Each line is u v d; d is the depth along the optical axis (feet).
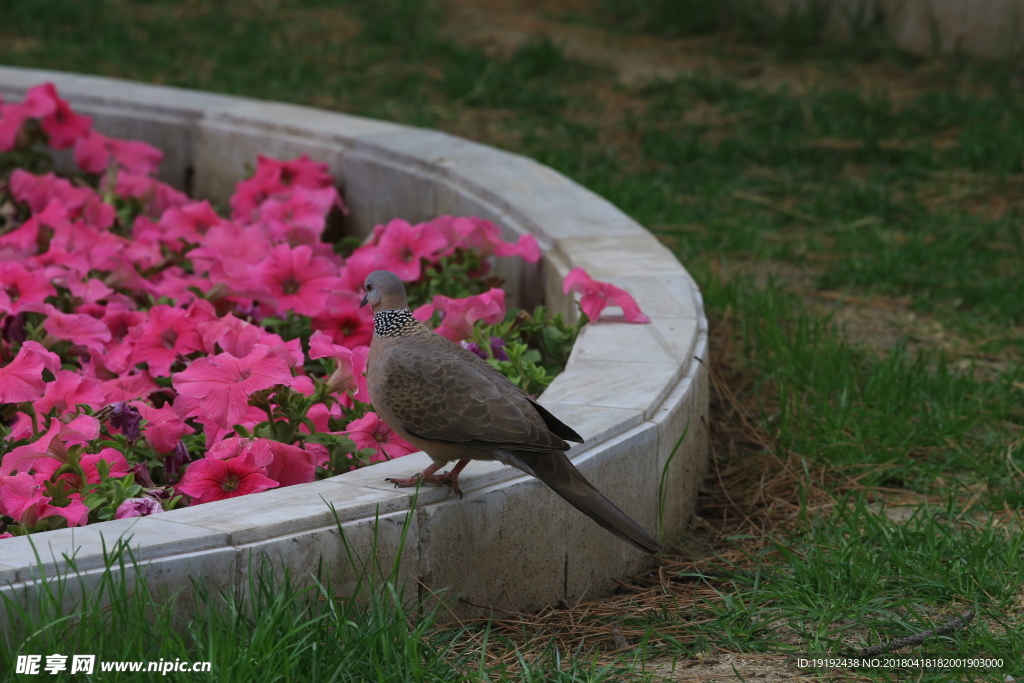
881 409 34.37
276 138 53.36
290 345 29.45
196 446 27.89
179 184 56.54
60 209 39.75
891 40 82.53
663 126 67.36
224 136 54.90
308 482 24.84
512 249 37.73
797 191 57.88
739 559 27.32
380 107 69.05
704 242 50.80
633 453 25.75
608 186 55.88
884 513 27.61
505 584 23.94
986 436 33.14
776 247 50.31
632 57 82.43
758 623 23.31
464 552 23.02
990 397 35.70
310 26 86.38
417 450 27.20
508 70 76.79
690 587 26.12
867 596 24.03
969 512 28.78
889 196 56.03
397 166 49.24
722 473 32.27
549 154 60.34
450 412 21.74
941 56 79.87
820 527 27.71
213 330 30.22
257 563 20.52
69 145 49.73
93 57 75.36
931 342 41.32
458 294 36.81
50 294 33.22
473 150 50.01
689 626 23.63
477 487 23.43
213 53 78.13
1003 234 51.34
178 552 20.04
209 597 20.17
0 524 23.88
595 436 24.93
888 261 47.70
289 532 21.01
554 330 32.94
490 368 23.02
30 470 25.43
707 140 64.95
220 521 20.98
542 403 26.73
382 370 22.66
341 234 51.98
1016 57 76.79
